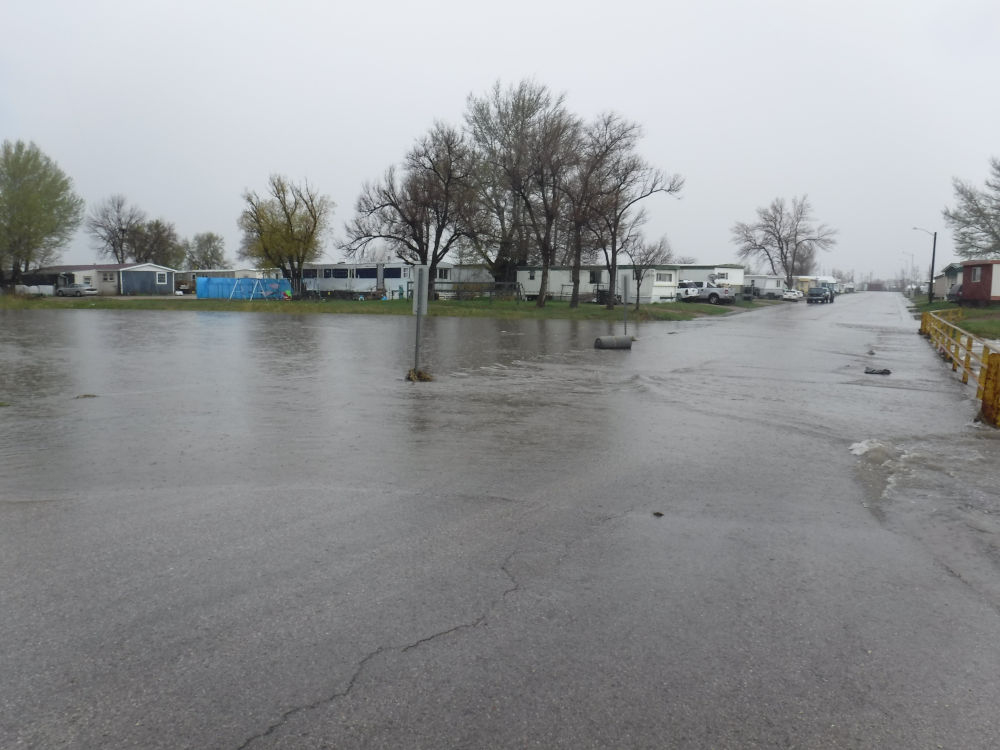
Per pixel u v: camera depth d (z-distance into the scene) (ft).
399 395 40.60
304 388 42.80
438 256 170.91
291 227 198.18
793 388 45.19
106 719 9.90
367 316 133.18
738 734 9.79
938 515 19.45
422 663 11.46
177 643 11.98
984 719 10.19
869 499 20.89
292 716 10.04
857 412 36.40
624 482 22.50
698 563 15.84
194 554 15.94
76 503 19.67
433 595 13.99
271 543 16.70
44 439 28.14
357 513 19.03
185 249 394.93
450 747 9.44
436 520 18.56
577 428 31.45
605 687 10.86
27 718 9.89
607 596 14.06
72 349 66.23
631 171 138.31
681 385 46.16
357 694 10.59
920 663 11.71
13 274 219.41
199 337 81.25
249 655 11.64
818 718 10.18
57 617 12.84
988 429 32.17
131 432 29.60
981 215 183.62
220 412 34.50
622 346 72.43
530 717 10.10
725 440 29.07
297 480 22.34
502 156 159.12
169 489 21.17
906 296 398.62
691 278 255.29
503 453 26.48
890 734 9.84
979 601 14.10
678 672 11.32
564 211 150.92
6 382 44.52
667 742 9.60
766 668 11.48
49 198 207.62
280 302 174.40
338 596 13.88
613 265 145.38
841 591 14.48
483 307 150.71
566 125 145.38
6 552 15.96
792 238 351.87
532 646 12.06
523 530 17.87
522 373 51.90
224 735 9.61
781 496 21.08
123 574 14.78
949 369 57.98
